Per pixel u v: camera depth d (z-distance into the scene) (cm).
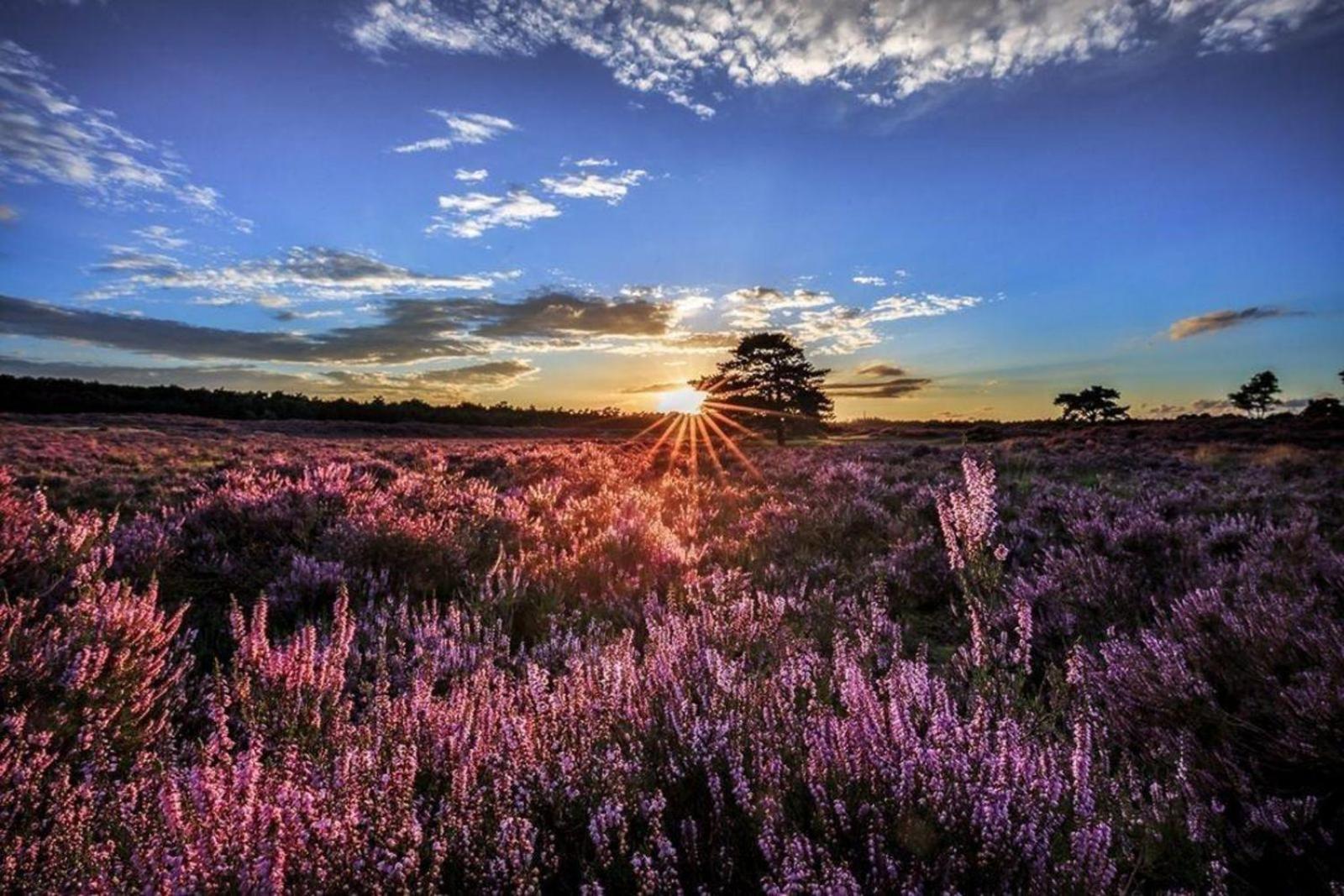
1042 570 650
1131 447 2753
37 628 354
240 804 214
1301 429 3509
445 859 212
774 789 234
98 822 226
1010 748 243
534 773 253
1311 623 365
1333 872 238
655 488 1489
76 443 2552
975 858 204
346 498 930
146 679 337
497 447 3278
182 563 642
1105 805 253
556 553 766
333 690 342
